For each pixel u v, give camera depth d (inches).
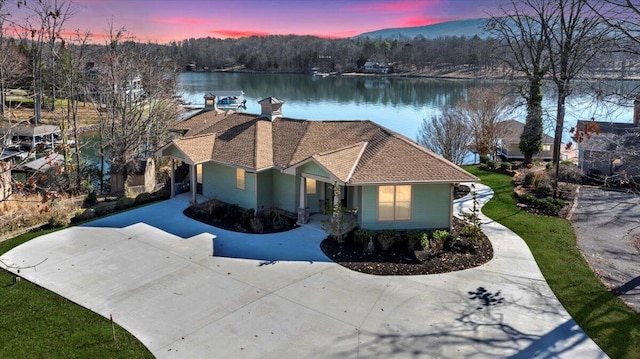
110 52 1561.3
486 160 1440.7
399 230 788.0
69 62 1790.1
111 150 1293.1
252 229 809.5
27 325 514.6
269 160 880.3
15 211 817.5
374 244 733.3
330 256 700.7
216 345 477.7
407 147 836.6
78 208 964.0
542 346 472.4
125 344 478.9
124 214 900.0
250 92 4407.0
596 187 1101.7
